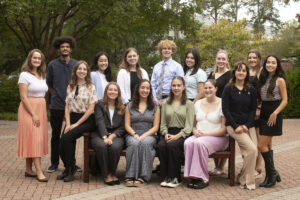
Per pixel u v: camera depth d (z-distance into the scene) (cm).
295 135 1056
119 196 462
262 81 523
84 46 2066
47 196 459
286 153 773
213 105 550
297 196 466
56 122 594
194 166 506
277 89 510
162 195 469
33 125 539
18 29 1795
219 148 529
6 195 462
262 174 588
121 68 606
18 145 543
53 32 1644
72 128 541
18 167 629
